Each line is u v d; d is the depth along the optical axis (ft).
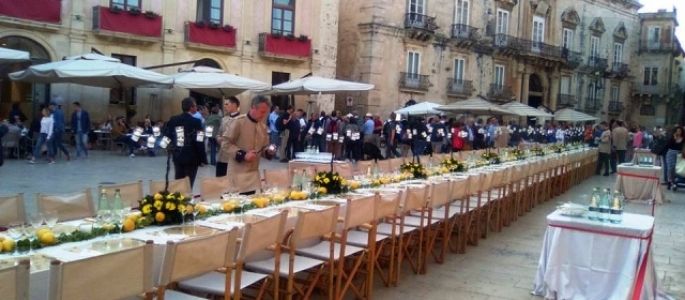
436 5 115.75
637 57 185.16
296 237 18.53
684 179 63.93
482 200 36.35
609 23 168.14
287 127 69.26
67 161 57.47
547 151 64.39
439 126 79.00
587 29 159.53
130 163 58.44
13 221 18.24
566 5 150.82
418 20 109.70
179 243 13.94
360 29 107.14
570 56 152.25
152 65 76.43
